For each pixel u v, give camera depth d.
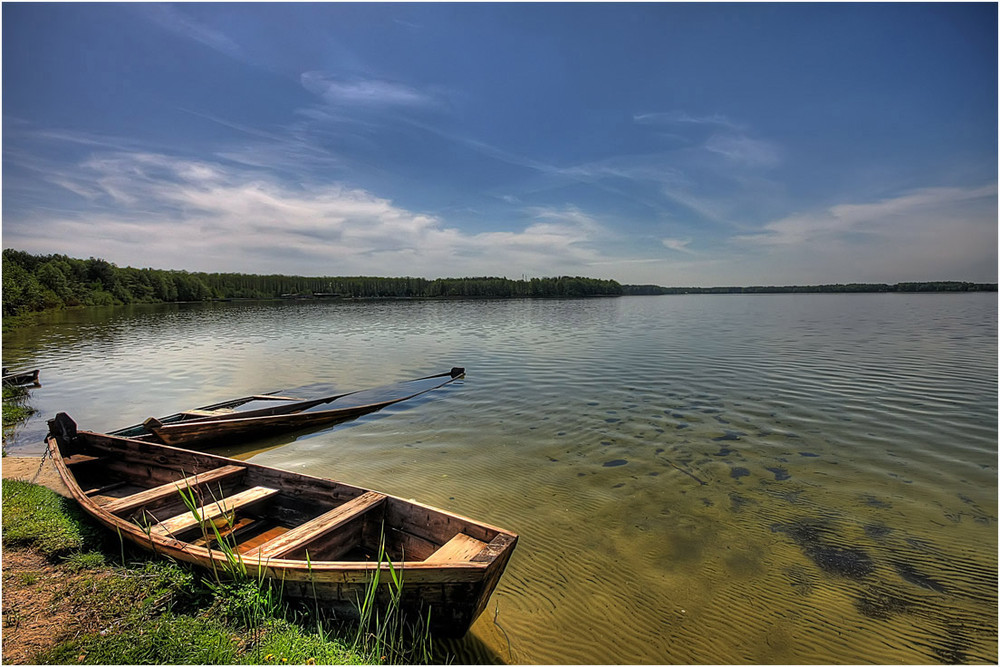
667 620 5.28
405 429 12.48
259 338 35.66
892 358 21.95
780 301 112.81
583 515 7.59
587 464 9.70
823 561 6.31
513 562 6.34
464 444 11.12
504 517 7.55
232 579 4.86
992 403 13.88
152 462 8.49
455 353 26.67
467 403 15.05
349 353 27.41
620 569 6.19
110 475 8.97
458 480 9.02
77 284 80.88
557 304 99.56
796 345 27.20
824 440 10.90
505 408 14.32
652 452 10.30
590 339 32.25
